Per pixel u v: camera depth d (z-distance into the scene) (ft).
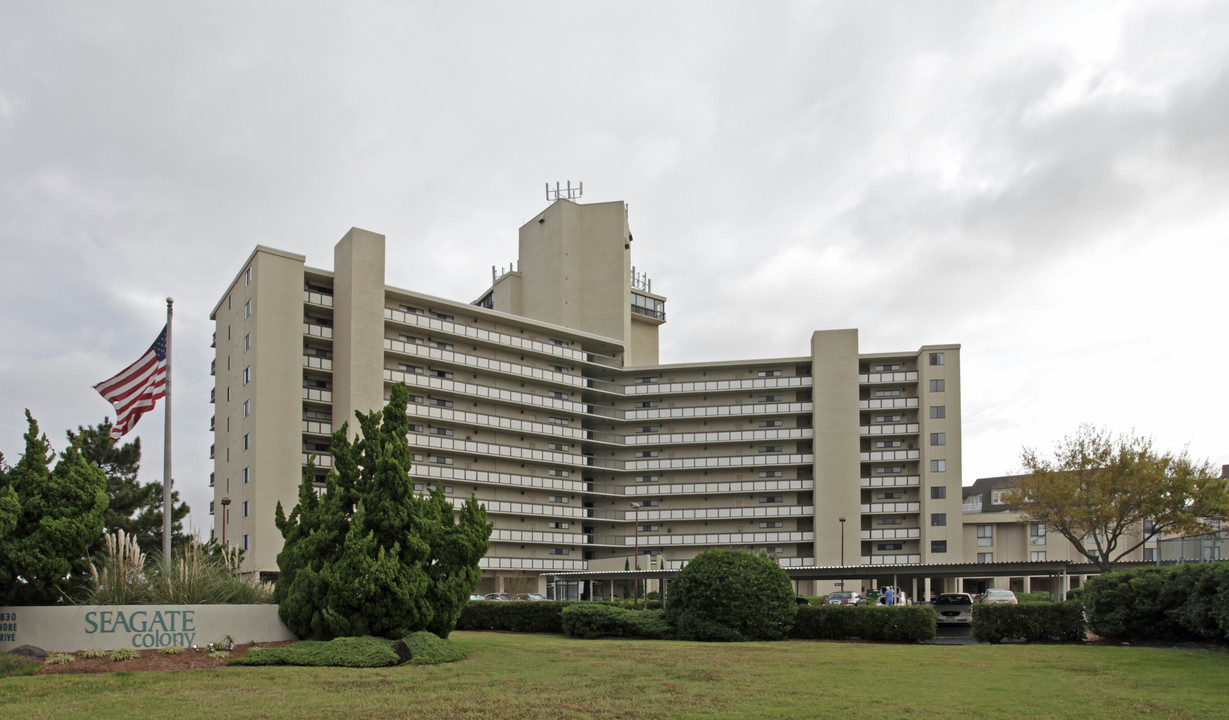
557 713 49.57
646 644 89.76
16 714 48.98
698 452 291.99
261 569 205.87
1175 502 170.09
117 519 152.25
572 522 281.33
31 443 73.05
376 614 73.82
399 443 78.33
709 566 99.50
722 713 49.55
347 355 227.40
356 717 48.26
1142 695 54.65
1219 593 75.15
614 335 301.22
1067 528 187.11
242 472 219.00
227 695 54.65
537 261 310.86
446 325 255.09
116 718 47.85
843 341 284.20
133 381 91.91
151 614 71.41
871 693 56.29
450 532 82.74
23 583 70.13
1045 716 48.26
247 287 226.99
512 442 272.10
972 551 290.35
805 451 288.30
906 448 280.92
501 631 114.32
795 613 98.58
